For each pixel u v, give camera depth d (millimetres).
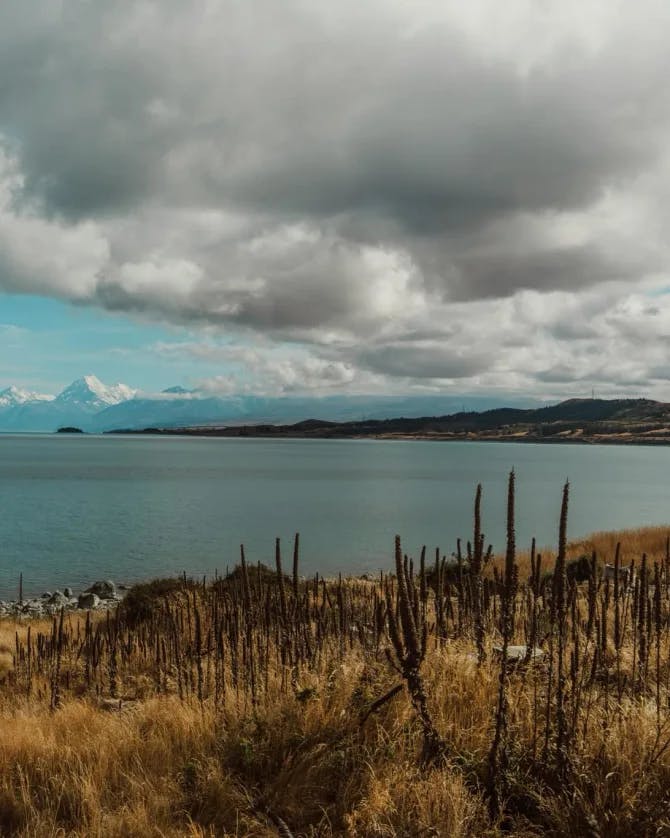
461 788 4340
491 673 5879
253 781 5176
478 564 5957
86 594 30203
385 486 113438
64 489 101625
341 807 4629
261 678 7133
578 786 4352
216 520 66062
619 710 5152
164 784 5117
